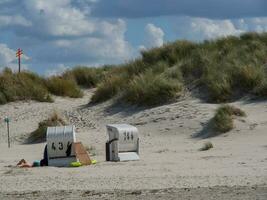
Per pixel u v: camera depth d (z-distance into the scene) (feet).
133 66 122.42
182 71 111.04
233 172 55.47
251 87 98.73
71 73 147.95
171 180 52.85
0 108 113.09
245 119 85.81
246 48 114.93
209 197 45.93
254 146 71.82
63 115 105.40
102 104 109.19
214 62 109.50
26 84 121.70
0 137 95.30
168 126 88.94
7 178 57.41
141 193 48.21
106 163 66.74
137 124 93.50
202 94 101.60
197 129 85.40
